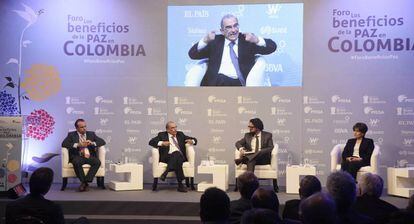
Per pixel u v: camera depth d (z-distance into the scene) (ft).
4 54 28.43
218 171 24.47
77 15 28.55
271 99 27.53
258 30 27.61
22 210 12.05
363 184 12.59
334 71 27.20
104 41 28.40
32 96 28.40
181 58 28.02
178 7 27.99
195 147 27.84
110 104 28.27
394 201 22.02
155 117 28.12
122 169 24.86
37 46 28.45
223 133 27.73
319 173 27.25
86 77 28.35
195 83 27.94
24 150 28.25
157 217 20.92
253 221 7.97
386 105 26.86
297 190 24.22
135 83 28.22
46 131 28.32
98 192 24.26
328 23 27.22
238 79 27.68
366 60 26.96
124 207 21.36
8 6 28.45
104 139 28.27
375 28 26.91
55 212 12.25
